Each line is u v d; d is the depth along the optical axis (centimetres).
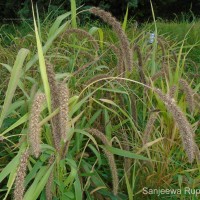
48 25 550
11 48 439
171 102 172
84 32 249
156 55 369
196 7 1216
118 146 265
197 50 569
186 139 168
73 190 221
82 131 208
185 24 766
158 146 244
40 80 225
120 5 1080
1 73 359
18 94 300
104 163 253
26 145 180
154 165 244
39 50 168
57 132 174
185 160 252
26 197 180
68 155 217
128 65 218
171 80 259
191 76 388
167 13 1203
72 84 255
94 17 931
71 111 198
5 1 994
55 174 205
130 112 261
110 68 368
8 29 779
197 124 250
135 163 234
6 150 251
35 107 153
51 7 860
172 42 562
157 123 285
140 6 1134
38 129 151
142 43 387
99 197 236
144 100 272
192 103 220
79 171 223
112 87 245
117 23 217
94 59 278
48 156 205
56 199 207
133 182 228
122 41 217
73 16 256
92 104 272
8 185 169
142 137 239
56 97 170
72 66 264
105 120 244
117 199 229
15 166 174
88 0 986
